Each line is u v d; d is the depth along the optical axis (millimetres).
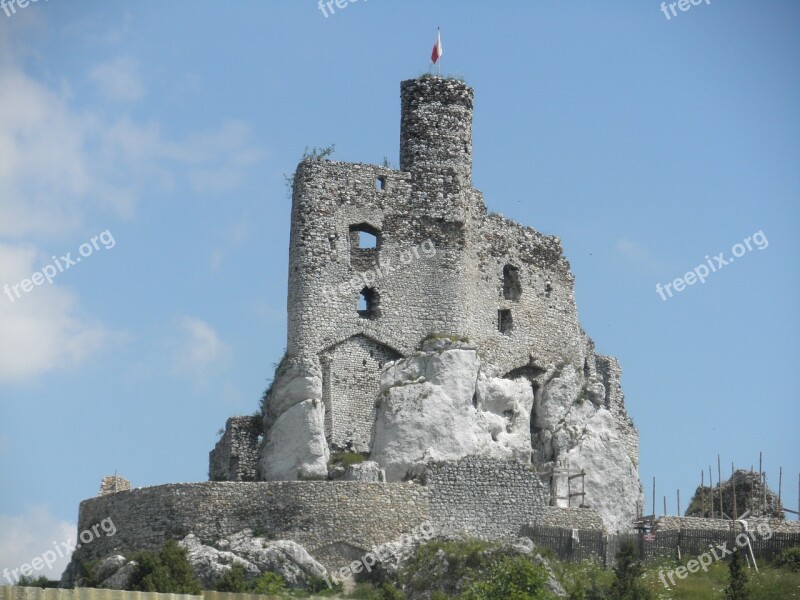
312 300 112562
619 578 101375
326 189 114188
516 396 115188
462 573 101375
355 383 112500
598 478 116188
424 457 109875
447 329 114375
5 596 85812
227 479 112125
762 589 103188
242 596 96250
